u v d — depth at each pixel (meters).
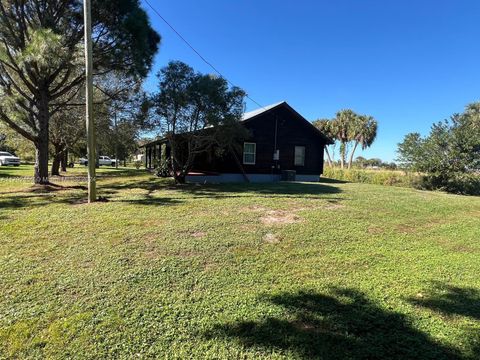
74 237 5.45
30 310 3.29
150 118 12.59
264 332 2.98
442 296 3.72
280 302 3.50
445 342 2.87
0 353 2.69
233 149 15.95
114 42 10.73
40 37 8.48
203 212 7.35
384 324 3.13
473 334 2.99
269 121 17.47
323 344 2.82
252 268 4.38
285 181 17.06
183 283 3.91
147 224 6.23
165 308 3.36
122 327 3.03
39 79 11.28
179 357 2.65
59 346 2.78
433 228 6.82
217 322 3.13
